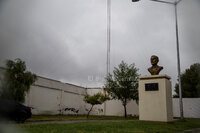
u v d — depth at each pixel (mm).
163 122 12148
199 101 26547
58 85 26828
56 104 26219
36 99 22797
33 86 22422
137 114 29172
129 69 27047
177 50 18016
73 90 30250
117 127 9273
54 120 15664
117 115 30688
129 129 8797
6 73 15062
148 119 12672
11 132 6898
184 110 27219
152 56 13703
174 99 27938
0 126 6859
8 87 14945
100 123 10727
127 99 28219
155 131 8672
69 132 7492
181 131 9641
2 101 8641
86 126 9227
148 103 12875
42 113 23578
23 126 8562
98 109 32344
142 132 8172
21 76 16031
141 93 13250
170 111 12922
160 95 12547
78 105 31344
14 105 11812
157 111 12477
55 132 7398
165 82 12562
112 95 28000
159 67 13328
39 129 7930
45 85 24312
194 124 13375
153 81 12938
